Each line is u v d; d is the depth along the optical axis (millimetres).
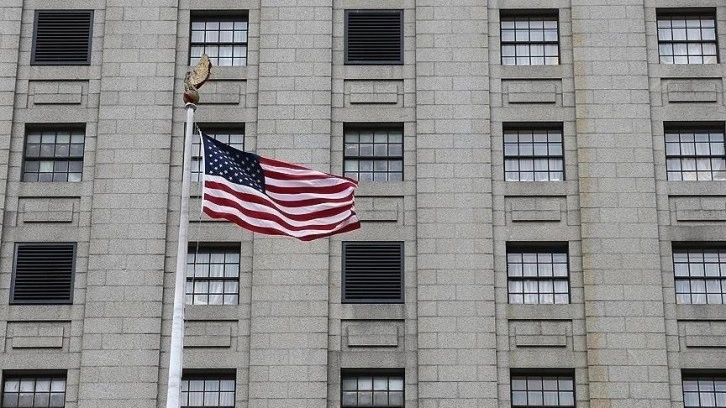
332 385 45469
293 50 49562
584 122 48625
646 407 45000
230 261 47406
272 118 48625
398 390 45812
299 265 46688
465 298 46312
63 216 47656
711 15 50688
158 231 47281
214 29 50438
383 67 49688
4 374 45844
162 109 48875
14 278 46844
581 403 45281
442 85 49094
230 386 45875
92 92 49344
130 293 46375
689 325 46312
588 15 50156
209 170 37531
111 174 47938
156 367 45531
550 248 47656
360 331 46125
